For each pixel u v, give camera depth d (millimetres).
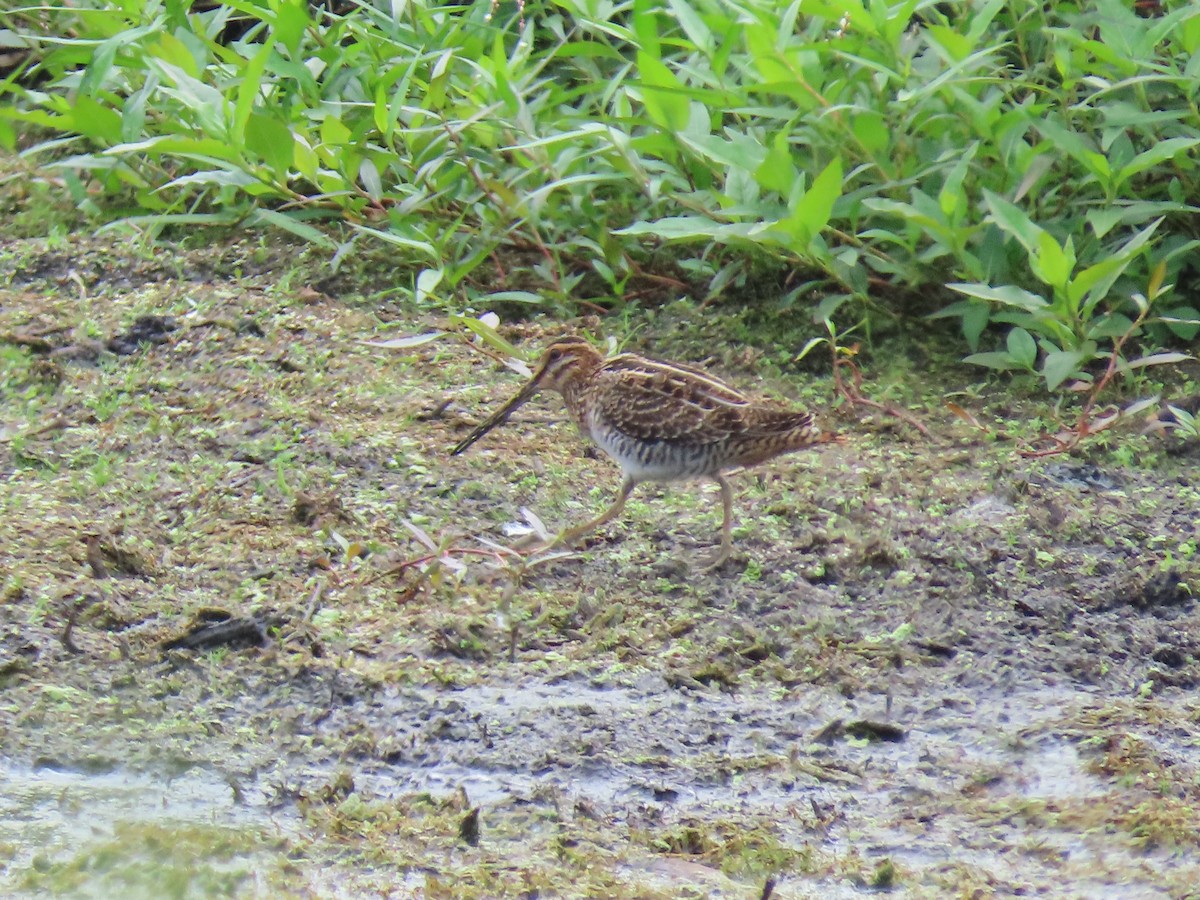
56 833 7539
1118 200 11984
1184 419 11133
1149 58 11844
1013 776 7984
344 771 8023
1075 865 7250
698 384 9945
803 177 11766
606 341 12109
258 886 7125
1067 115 12188
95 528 10008
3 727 8258
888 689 8734
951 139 12445
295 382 11938
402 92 12773
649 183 12469
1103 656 9031
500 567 9758
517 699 8586
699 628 9281
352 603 9398
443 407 11641
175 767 8055
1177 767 7961
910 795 7848
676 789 7883
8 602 9164
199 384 11938
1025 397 11820
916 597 9539
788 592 9609
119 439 11148
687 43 12305
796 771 8023
